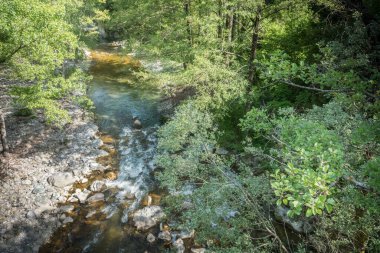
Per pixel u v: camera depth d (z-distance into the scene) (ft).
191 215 31.01
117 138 62.54
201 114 34.55
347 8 40.32
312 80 22.68
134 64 109.50
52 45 42.11
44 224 39.83
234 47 54.75
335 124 25.34
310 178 12.72
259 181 31.22
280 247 30.35
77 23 90.33
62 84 46.01
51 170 49.65
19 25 35.63
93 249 37.52
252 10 44.39
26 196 43.50
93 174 50.57
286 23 51.78
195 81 47.91
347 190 21.57
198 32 60.08
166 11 70.69
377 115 19.60
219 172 33.86
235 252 27.53
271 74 22.18
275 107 48.11
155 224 41.29
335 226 24.75
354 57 27.99
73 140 58.95
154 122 69.21
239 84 46.32
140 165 53.93
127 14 79.71
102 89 86.07
